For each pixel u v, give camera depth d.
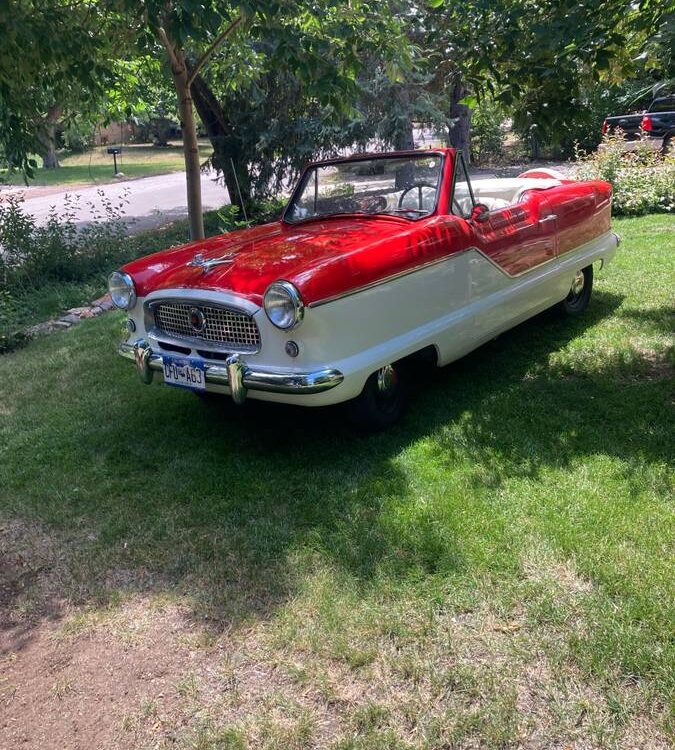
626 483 3.58
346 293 3.78
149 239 12.29
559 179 6.77
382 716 2.40
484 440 4.16
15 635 2.98
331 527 3.46
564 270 5.73
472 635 2.70
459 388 4.97
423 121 12.27
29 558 3.49
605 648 2.55
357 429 4.43
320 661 2.65
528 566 3.04
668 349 5.35
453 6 5.32
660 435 4.04
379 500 3.62
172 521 3.65
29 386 5.84
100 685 2.67
